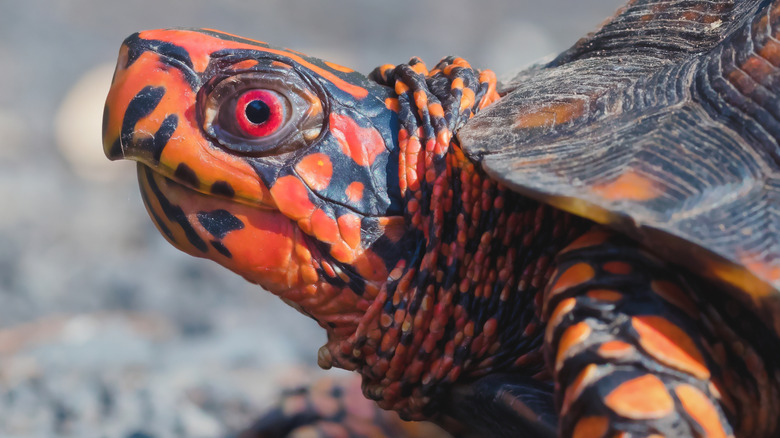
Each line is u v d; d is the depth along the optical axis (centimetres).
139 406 78
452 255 70
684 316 68
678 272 68
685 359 68
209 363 92
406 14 334
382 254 70
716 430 68
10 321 120
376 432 76
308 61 71
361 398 77
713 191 68
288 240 71
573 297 69
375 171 71
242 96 70
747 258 68
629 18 72
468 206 70
